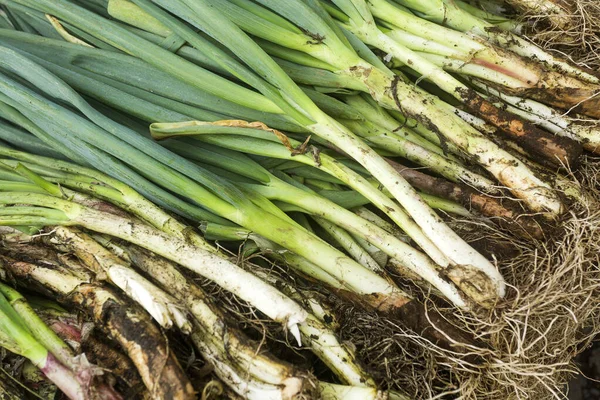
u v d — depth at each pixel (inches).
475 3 30.6
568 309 23.7
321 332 23.8
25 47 26.8
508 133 26.3
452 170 26.5
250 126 24.8
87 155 24.9
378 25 27.8
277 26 25.7
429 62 26.8
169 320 22.0
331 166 25.4
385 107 26.6
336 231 26.1
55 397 22.8
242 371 22.3
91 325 22.6
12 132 26.5
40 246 24.6
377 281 24.7
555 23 28.7
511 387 23.7
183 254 23.9
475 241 25.6
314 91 26.3
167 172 24.4
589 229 24.8
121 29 26.0
